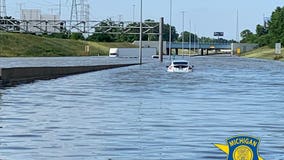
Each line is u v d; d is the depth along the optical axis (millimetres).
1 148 16984
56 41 195750
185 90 42531
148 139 18719
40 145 17516
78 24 130750
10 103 31438
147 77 62000
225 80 58344
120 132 20312
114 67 91125
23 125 22156
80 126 21906
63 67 67312
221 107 29906
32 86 46875
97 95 37312
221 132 20516
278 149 16969
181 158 15367
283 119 24688
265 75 71812
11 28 137875
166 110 28000
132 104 31000
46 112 26844
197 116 25516
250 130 21109
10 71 51562
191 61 144500
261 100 34625
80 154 16000
